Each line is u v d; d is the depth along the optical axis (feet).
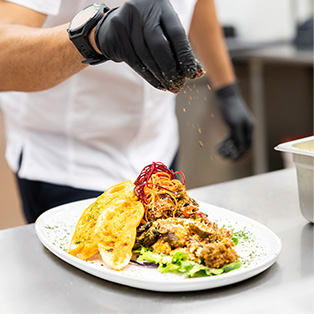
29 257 2.54
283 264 2.41
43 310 2.07
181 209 2.64
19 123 4.39
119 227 2.52
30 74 3.19
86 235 2.55
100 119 4.24
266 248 2.48
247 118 5.35
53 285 2.26
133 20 2.53
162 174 2.76
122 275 2.16
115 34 2.56
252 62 8.64
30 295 2.19
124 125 4.31
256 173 9.19
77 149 4.34
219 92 5.36
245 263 2.35
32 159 4.40
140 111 4.29
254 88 8.84
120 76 4.09
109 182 4.33
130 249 2.43
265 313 2.01
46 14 3.46
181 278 2.26
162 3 2.54
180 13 4.21
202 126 8.22
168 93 4.57
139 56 2.57
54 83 3.24
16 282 2.29
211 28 5.00
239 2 9.63
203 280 2.10
